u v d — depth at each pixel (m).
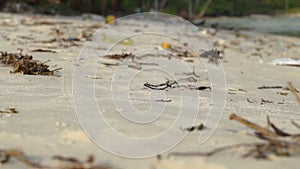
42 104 4.52
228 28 31.22
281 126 4.17
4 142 3.28
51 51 9.92
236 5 55.09
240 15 52.78
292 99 6.38
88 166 2.85
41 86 5.65
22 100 4.70
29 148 3.17
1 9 25.77
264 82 8.07
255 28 34.22
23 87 5.51
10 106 4.39
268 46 18.66
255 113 4.86
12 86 5.55
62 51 10.13
